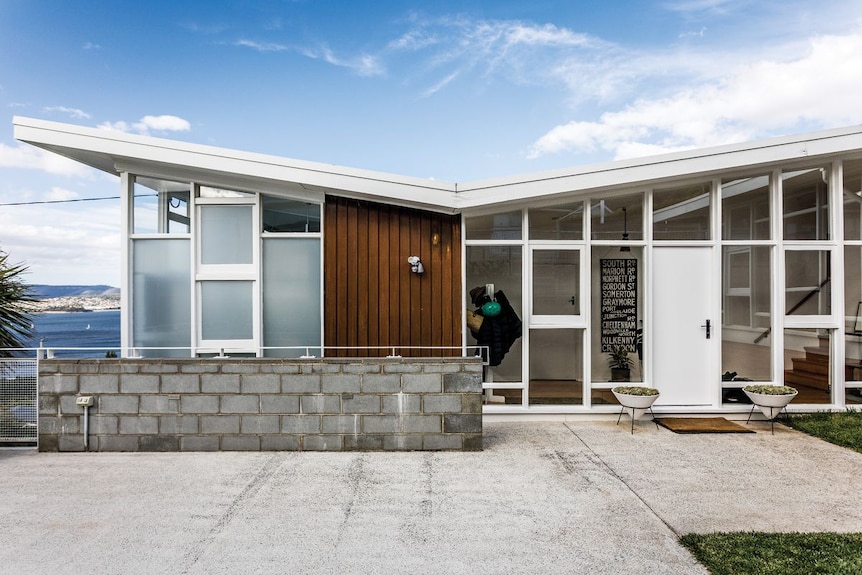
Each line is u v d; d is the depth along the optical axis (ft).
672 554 9.62
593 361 20.51
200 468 14.23
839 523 10.91
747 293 20.56
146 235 19.79
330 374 15.70
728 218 20.66
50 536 10.27
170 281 19.86
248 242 19.98
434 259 19.97
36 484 13.04
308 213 20.16
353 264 19.75
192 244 19.72
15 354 20.13
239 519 11.06
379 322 19.77
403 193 19.04
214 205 19.95
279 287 20.03
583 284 20.27
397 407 15.78
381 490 12.71
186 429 15.69
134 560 9.36
